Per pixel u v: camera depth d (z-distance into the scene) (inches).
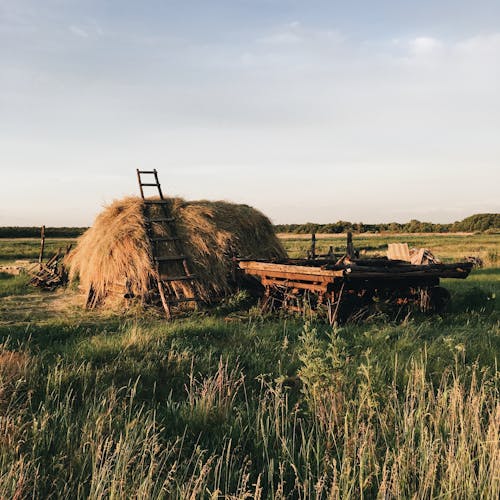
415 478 136.4
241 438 165.5
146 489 126.2
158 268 532.1
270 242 642.8
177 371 248.4
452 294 544.1
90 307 546.6
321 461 148.0
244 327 386.3
